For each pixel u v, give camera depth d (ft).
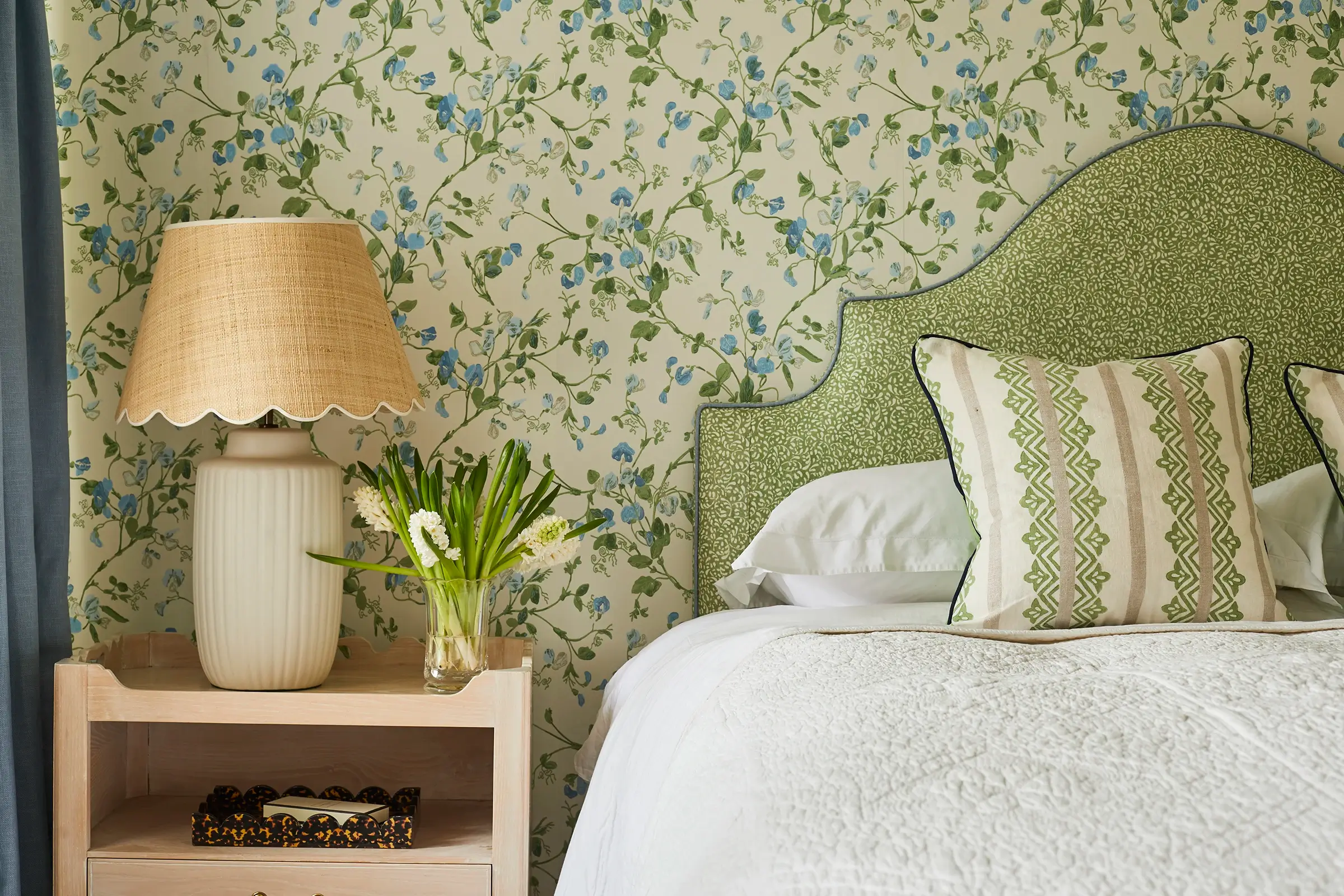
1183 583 4.87
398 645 6.37
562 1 6.72
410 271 6.67
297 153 6.59
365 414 5.29
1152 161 6.90
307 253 5.35
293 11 6.57
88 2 6.43
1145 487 4.94
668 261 6.81
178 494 6.52
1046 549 4.89
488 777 6.46
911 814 2.48
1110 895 2.08
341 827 5.34
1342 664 3.29
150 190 6.49
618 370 6.81
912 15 6.91
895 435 6.75
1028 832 2.32
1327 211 7.01
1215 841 2.23
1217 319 6.95
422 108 6.66
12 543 5.32
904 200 6.93
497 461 6.74
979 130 6.95
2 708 5.06
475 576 5.43
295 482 5.39
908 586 5.85
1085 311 6.87
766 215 6.86
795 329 6.89
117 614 6.48
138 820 5.70
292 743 6.41
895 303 6.81
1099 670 3.45
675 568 6.86
